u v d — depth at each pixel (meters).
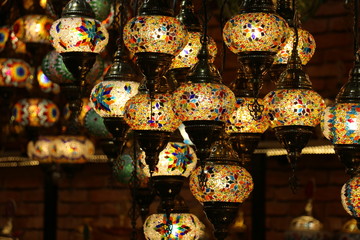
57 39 2.89
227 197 2.84
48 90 4.76
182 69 2.96
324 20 5.57
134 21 2.65
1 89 4.70
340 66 5.40
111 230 5.65
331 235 5.02
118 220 6.17
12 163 6.19
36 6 4.40
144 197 3.42
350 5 3.27
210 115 2.59
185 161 3.02
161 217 3.11
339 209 5.39
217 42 5.65
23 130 5.31
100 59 3.60
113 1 3.47
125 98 3.02
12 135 5.35
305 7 3.62
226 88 2.64
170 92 2.83
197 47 2.94
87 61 2.92
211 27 5.68
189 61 2.94
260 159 4.98
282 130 2.76
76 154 4.80
